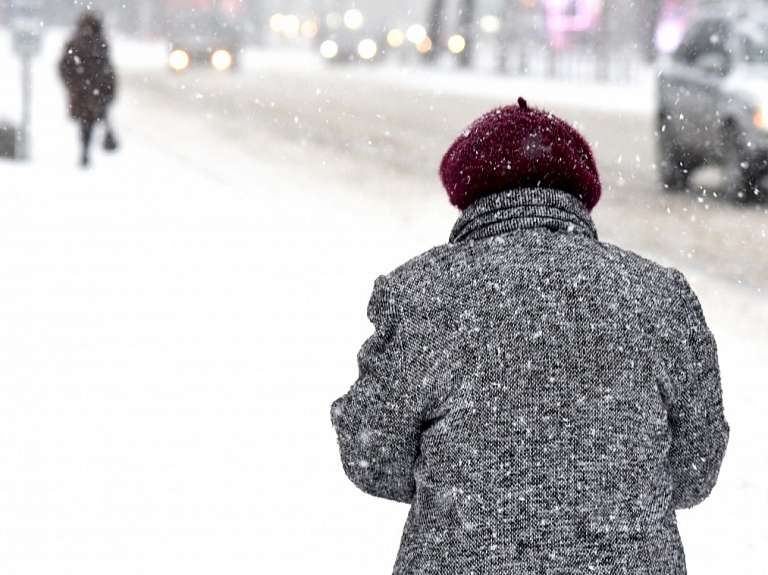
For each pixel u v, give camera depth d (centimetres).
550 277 369
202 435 855
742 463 832
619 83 5634
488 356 358
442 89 5278
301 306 1223
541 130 388
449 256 383
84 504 736
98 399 927
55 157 2594
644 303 369
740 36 2155
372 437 368
